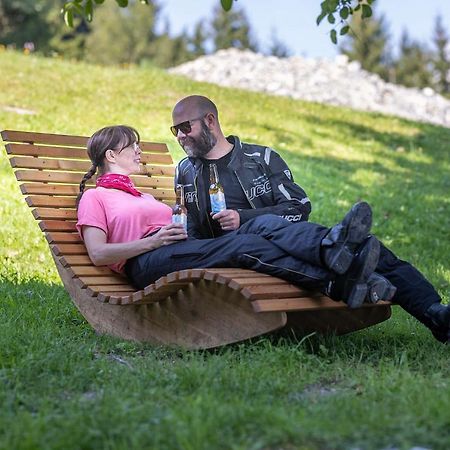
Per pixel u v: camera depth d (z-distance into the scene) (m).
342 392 4.79
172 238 6.30
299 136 18.73
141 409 4.29
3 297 7.89
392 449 3.84
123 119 16.97
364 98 26.53
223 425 4.07
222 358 5.43
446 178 17.08
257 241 5.96
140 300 6.14
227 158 6.73
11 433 3.96
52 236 6.87
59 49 53.41
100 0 9.02
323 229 5.77
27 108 16.66
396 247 12.18
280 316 5.68
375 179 16.14
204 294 6.07
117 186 6.88
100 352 6.09
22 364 5.17
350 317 6.52
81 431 3.95
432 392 4.54
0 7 48.59
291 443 3.90
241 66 27.44
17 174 7.13
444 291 9.35
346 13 9.02
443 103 28.55
